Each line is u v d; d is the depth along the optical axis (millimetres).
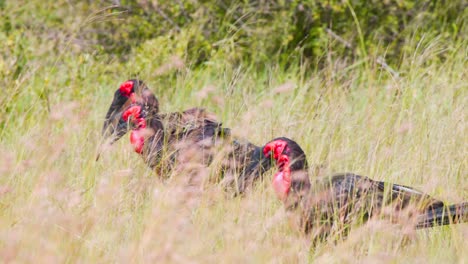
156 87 37500
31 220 21047
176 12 42062
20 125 31969
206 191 23438
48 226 20578
